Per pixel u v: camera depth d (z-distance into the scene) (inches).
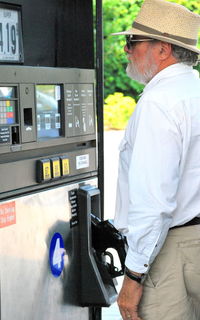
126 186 123.0
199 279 121.7
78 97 141.9
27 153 127.6
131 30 123.2
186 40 120.2
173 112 114.5
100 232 144.3
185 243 119.8
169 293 121.3
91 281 144.0
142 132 114.8
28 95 126.0
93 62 153.3
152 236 113.8
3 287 120.7
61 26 145.3
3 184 120.1
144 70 123.4
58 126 136.8
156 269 121.2
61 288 138.3
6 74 119.7
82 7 150.8
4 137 120.2
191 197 119.1
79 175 144.3
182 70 121.0
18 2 131.0
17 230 123.5
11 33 129.0
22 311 126.2
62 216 137.1
